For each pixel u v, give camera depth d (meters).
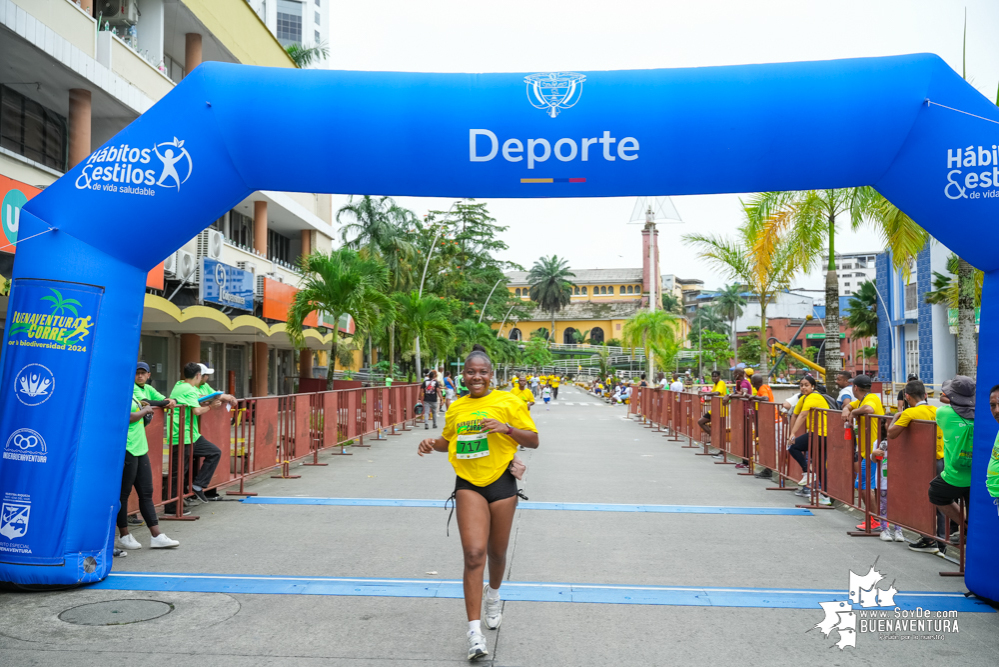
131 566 6.20
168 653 4.31
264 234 26.88
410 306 30.69
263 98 5.88
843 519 8.60
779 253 19.02
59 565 5.46
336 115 5.87
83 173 5.84
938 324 39.88
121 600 5.29
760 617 5.06
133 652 4.32
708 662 4.27
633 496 10.02
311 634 4.64
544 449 16.12
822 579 6.02
